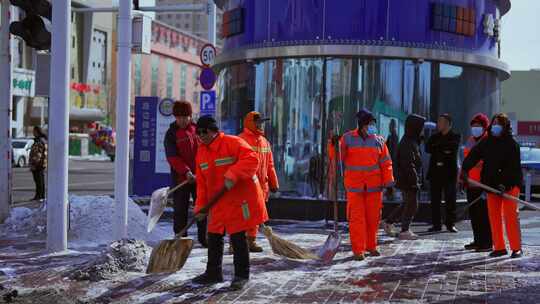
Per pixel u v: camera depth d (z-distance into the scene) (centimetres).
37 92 877
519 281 718
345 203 1230
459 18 1291
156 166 1573
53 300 614
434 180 1140
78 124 7625
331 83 1250
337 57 1247
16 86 6206
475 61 1314
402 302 622
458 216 1245
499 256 878
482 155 885
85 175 3044
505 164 871
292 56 1263
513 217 870
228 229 672
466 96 1324
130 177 1688
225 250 890
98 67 8050
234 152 670
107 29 8200
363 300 628
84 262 778
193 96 10188
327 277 729
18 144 3741
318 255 820
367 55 1234
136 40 873
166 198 757
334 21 1244
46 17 886
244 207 668
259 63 1315
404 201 1052
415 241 1016
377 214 862
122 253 748
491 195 878
